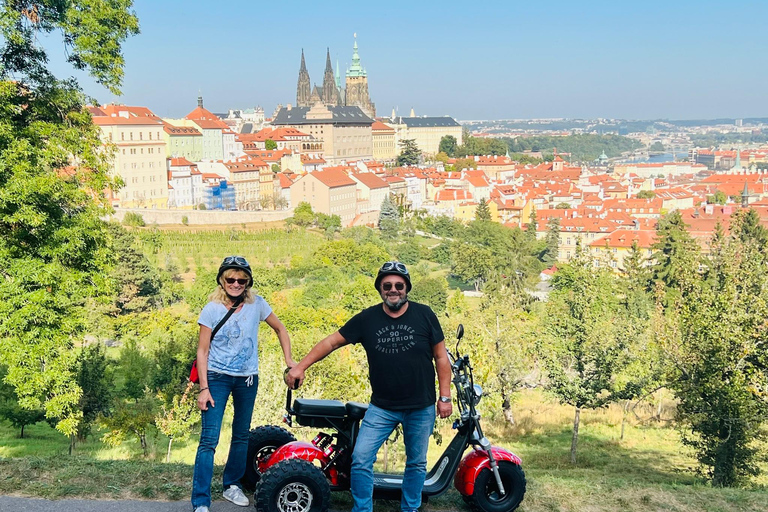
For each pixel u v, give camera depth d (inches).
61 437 1763.0
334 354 1753.2
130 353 2256.4
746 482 1088.8
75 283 1008.2
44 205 1019.3
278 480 339.0
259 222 7234.3
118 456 1455.5
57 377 984.3
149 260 4889.3
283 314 3666.3
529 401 2214.6
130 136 7130.9
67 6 1051.3
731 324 1114.7
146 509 364.2
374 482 370.6
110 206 1123.9
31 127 1023.6
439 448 1435.8
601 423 1905.8
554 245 7396.7
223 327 358.3
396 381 338.3
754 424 1082.7
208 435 355.9
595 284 1664.6
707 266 2110.0
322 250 5930.1
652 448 1622.8
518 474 385.1
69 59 1099.9
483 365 1486.2
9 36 973.2
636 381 1545.3
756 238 4598.9
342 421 366.3
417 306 345.1
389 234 7519.7
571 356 1572.3
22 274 959.0
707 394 1110.4
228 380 359.6
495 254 6491.1
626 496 427.2
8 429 1859.0
